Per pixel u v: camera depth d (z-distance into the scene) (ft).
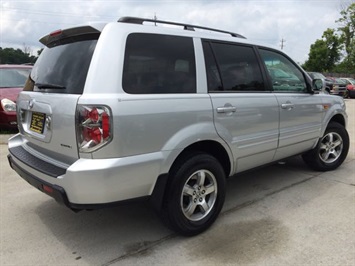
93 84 8.05
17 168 10.41
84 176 7.86
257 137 11.74
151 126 8.61
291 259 8.89
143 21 9.69
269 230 10.47
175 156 9.20
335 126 16.07
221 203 10.80
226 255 9.14
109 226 10.90
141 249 9.53
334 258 8.90
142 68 8.80
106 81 8.13
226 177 11.56
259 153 12.09
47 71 9.85
